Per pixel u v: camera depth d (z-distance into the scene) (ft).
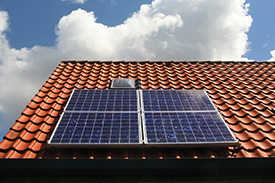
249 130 18.26
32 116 19.65
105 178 14.30
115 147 15.66
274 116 20.12
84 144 15.30
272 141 17.01
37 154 15.57
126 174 14.33
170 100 21.27
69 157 15.39
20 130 17.95
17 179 14.19
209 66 33.50
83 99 21.26
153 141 15.61
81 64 34.30
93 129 16.78
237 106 22.06
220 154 15.97
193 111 19.34
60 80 28.17
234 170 14.43
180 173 14.40
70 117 18.25
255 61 34.68
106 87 26.27
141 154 15.74
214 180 14.51
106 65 34.45
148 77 29.32
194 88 26.04
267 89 25.67
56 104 22.18
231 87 26.50
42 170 13.98
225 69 32.32
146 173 14.34
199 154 15.97
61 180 14.23
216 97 24.12
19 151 15.75
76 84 26.91
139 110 19.40
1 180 14.16
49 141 15.35
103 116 18.49
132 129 16.78
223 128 17.04
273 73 29.94
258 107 21.97
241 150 16.02
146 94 22.40
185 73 30.86
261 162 14.10
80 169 13.83
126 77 29.89
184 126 17.26
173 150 16.15
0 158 13.89
